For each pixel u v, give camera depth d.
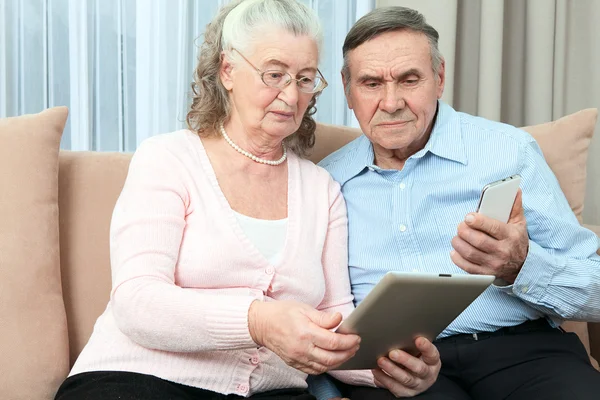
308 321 1.25
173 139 1.58
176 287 1.36
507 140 1.74
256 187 1.58
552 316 1.68
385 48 1.67
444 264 1.70
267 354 1.45
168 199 1.46
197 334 1.31
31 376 1.56
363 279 1.75
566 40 2.86
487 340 1.66
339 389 1.69
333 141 2.03
